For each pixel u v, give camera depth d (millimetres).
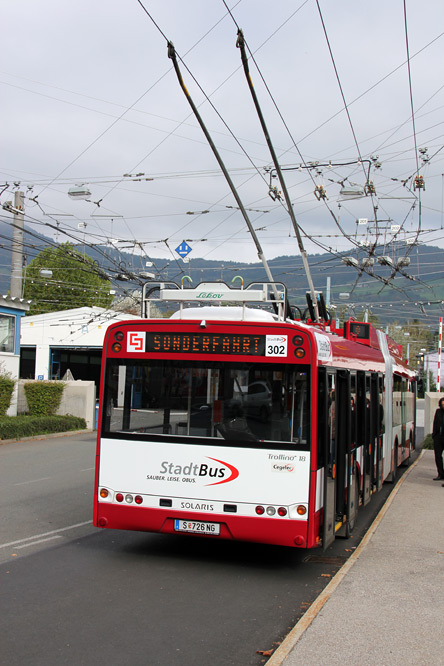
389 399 14758
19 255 27906
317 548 9477
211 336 8039
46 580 7320
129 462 8102
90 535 9781
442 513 11398
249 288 8945
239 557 8758
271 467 7680
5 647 5336
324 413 7953
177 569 8023
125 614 6238
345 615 5949
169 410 8047
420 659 4949
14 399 28156
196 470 7871
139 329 8273
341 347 9250
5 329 27672
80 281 56375
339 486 9234
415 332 76875
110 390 8266
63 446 23422
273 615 6344
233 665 5105
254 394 7848
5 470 17047
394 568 7727
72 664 5031
